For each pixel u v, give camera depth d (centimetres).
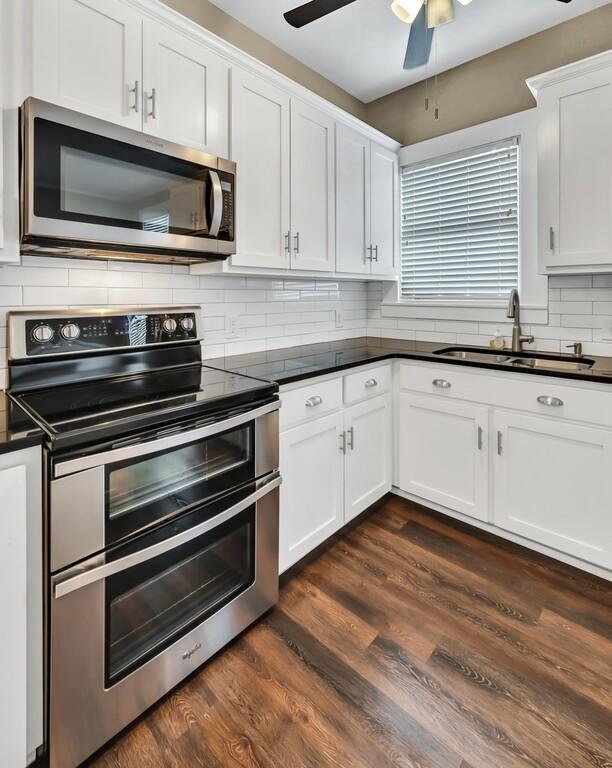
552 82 206
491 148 260
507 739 123
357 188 258
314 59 259
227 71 182
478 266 272
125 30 149
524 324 253
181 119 166
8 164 126
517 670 146
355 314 316
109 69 145
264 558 165
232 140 184
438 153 279
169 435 126
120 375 176
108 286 179
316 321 283
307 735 124
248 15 221
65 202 132
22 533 102
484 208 266
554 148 208
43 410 128
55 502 104
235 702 134
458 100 271
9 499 100
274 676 144
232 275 218
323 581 192
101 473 112
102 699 117
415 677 143
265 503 164
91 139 136
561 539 200
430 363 240
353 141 254
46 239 134
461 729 126
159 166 154
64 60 135
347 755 119
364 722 128
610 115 192
